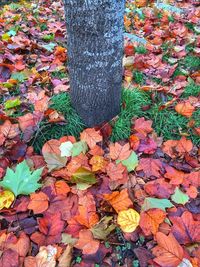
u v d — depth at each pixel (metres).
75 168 1.93
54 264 1.48
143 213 1.67
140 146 2.12
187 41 3.34
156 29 3.70
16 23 3.77
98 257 1.55
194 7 4.41
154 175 1.97
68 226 1.65
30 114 2.17
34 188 1.78
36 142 2.15
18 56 2.96
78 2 1.81
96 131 2.12
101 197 1.80
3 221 1.70
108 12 1.85
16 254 1.50
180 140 2.15
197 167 2.05
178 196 1.81
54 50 3.21
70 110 2.27
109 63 2.04
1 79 2.72
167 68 2.88
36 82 2.67
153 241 1.62
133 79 2.76
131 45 3.12
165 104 2.41
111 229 1.64
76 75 2.10
